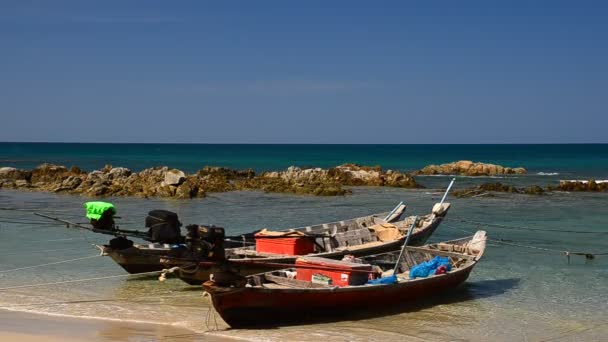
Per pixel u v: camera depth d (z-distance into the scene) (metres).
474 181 65.50
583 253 23.45
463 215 36.69
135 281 18.69
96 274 19.62
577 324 14.98
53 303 16.03
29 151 165.75
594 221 34.09
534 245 26.42
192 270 16.53
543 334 14.17
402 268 18.66
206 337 13.11
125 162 104.56
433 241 28.19
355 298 14.91
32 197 43.91
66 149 193.88
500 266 21.88
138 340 12.78
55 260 21.86
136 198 43.94
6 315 14.76
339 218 34.44
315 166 98.31
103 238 26.56
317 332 13.77
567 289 18.47
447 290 17.39
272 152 177.88
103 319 14.48
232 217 34.50
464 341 13.52
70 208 37.59
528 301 17.05
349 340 13.25
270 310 13.95
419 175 75.38
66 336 12.93
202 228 13.87
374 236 22.05
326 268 15.52
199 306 15.86
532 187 50.50
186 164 99.81
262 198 45.16
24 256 22.55
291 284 15.22
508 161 119.00
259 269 17.80
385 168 95.25
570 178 70.31
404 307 16.16
